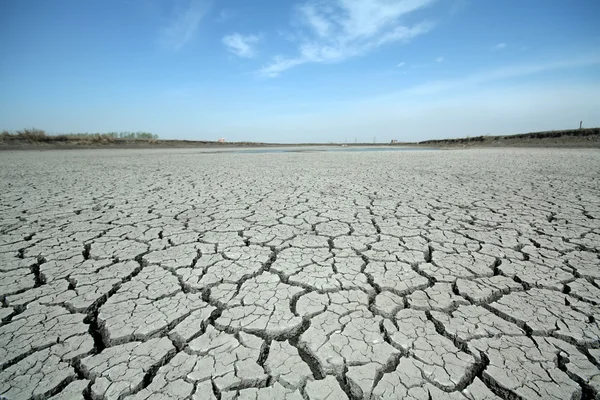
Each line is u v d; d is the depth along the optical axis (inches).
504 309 60.2
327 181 226.4
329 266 80.6
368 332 54.1
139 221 122.2
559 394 41.4
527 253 87.6
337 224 117.2
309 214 132.0
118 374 45.3
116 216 129.5
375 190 186.7
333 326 55.9
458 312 59.5
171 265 81.5
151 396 41.2
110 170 301.0
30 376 44.8
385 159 457.4
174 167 336.2
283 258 85.9
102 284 71.5
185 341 52.2
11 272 77.5
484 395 41.5
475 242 96.9
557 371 45.1
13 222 120.0
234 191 186.2
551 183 203.0
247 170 306.5
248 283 71.9
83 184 211.8
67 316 59.3
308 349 50.3
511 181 214.5
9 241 98.9
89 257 87.0
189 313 60.2
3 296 66.4
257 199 163.0
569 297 64.4
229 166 351.3
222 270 78.6
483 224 115.5
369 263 82.3
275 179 238.8
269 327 55.9
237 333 54.3
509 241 97.3
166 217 128.2
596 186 189.5
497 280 72.0
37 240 100.0
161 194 176.9
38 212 135.6
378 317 58.4
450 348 49.9
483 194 170.4
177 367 46.4
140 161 418.0
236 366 46.6
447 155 538.0
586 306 61.0
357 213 133.2
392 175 258.8
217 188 197.0
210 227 114.2
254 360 47.9
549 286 69.0
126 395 41.6
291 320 57.9
